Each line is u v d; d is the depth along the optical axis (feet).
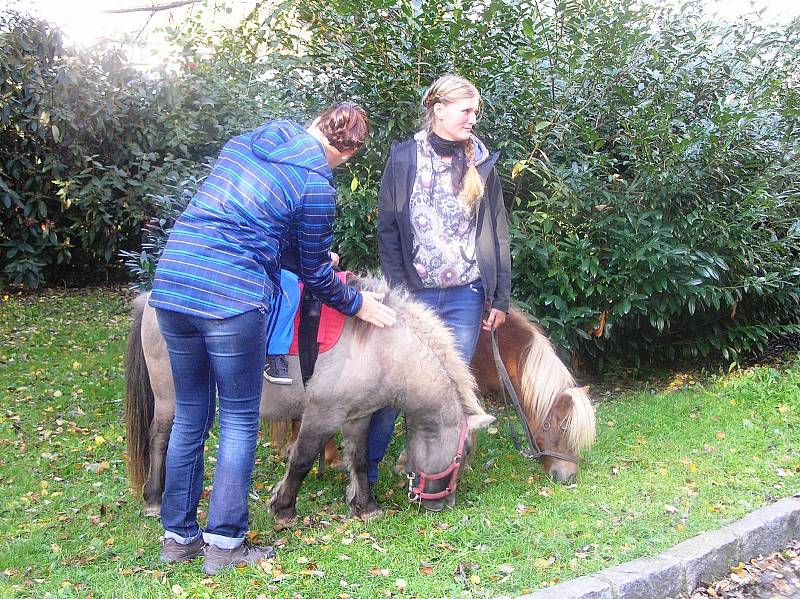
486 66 14.30
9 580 9.02
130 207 28.30
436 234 11.22
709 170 15.81
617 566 9.30
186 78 26.22
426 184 11.10
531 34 13.87
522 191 16.01
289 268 9.80
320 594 8.81
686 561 9.45
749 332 18.53
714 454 13.35
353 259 15.56
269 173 8.63
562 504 11.21
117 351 21.48
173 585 8.87
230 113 24.30
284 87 16.43
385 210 11.34
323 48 14.85
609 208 15.40
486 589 8.93
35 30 26.30
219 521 9.10
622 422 15.29
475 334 11.75
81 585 8.90
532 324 12.81
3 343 21.94
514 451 13.79
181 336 8.73
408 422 10.48
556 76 15.05
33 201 28.60
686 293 16.17
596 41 14.88
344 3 13.73
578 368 19.33
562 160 15.72
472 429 10.39
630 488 11.82
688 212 16.12
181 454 9.12
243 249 8.52
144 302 10.72
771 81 16.33
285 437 12.39
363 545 10.03
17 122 27.58
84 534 10.32
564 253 15.03
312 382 9.86
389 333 9.93
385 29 13.93
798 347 21.04
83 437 14.47
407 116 14.55
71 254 30.32
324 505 11.56
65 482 12.24
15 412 15.79
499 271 11.62
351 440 10.69
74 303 27.99
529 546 9.97
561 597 8.54
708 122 15.87
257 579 9.02
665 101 15.92
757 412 15.70
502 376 11.85
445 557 9.73
